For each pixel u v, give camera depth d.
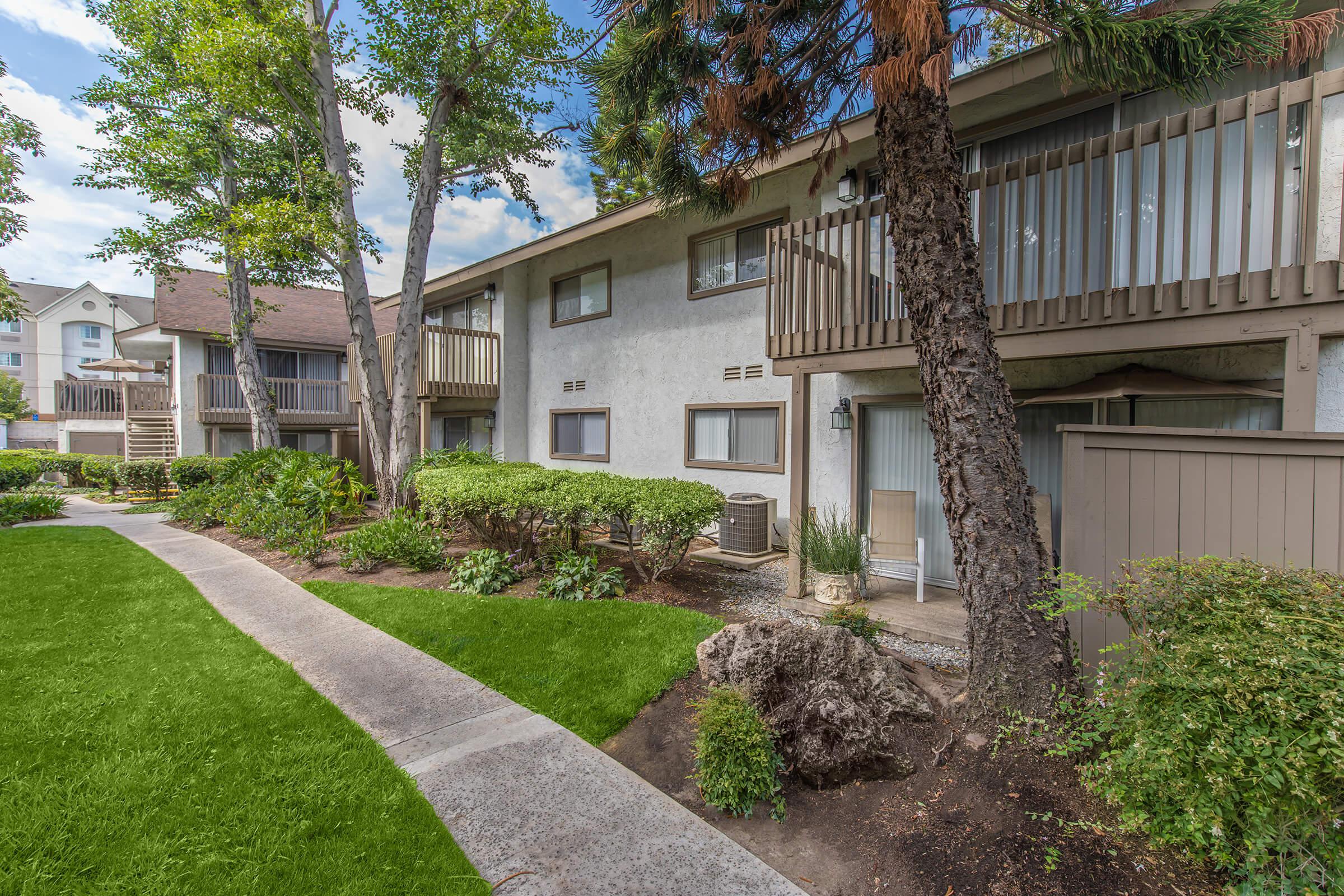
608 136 4.89
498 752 3.09
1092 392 4.54
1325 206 4.13
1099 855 2.15
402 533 7.08
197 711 3.37
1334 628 1.83
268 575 6.67
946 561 6.08
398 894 2.07
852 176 6.88
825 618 4.01
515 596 5.75
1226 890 1.88
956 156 3.11
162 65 10.66
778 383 8.12
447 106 9.73
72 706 3.40
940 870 2.22
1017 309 4.41
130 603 5.47
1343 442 2.36
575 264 11.41
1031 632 2.83
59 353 37.41
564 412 11.73
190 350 16.28
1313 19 2.90
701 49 4.05
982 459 2.95
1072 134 5.46
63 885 2.04
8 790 2.57
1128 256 4.48
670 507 5.45
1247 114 3.51
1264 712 1.75
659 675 3.91
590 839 2.43
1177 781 1.85
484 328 13.20
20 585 5.98
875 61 3.45
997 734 2.83
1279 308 3.46
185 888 2.05
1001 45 5.76
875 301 6.13
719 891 2.16
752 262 8.52
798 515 5.68
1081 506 2.95
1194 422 4.75
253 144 11.75
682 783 2.93
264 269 11.34
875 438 6.68
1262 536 2.53
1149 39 2.81
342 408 18.16
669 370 9.66
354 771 2.81
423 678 3.98
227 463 12.13
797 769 2.88
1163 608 2.31
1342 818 1.67
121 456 19.50
